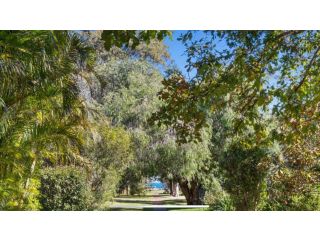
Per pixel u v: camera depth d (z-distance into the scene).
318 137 10.84
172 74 8.34
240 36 7.72
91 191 14.97
